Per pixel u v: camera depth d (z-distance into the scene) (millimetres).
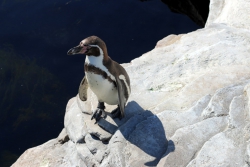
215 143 5664
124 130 6238
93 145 6445
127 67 7992
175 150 5691
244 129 5754
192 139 5828
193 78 7234
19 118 10453
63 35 12859
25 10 13820
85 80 6434
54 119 10383
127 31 12992
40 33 12945
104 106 6812
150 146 5910
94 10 13711
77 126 7035
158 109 6516
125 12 13656
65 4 13969
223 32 8516
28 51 12352
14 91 11094
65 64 11922
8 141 9961
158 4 13969
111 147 6094
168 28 13094
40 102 10789
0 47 12453
